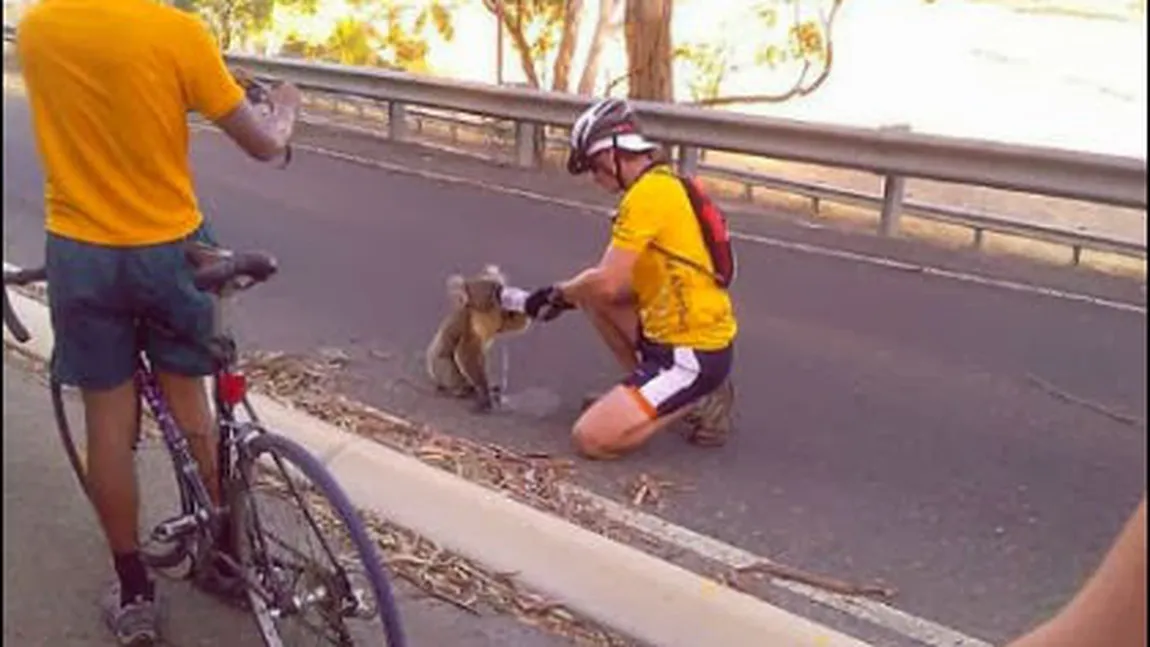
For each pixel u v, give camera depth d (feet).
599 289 15.46
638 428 15.33
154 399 10.46
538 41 51.11
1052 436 16.61
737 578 12.52
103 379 10.10
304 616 9.84
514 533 12.80
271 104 10.25
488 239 27.02
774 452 15.94
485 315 16.96
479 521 13.05
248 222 28.35
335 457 14.66
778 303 22.67
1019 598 12.34
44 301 19.15
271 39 53.26
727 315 15.62
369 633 10.42
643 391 15.38
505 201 31.07
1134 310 22.62
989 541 13.56
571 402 17.66
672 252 15.16
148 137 9.32
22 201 27.40
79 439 13.87
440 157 37.24
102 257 9.53
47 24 9.16
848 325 21.39
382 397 17.60
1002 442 16.39
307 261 24.90
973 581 12.66
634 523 13.74
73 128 9.34
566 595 11.66
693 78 48.83
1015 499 14.67
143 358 10.33
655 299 15.47
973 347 20.29
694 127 30.01
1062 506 14.49
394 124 39.52
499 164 36.24
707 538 13.46
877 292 23.59
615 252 15.28
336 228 27.81
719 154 37.32
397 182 33.30
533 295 16.65
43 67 9.28
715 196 33.22
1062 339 20.79
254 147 9.94
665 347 15.47
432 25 55.21
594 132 15.14
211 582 11.09
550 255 25.72
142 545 11.33
